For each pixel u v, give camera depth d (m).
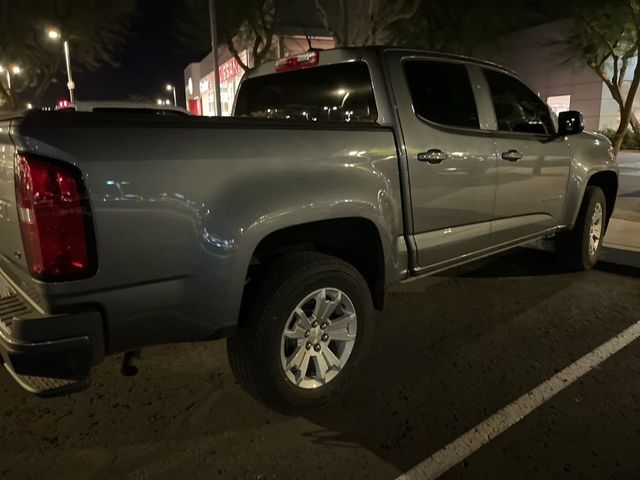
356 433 3.12
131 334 2.59
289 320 3.08
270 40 16.06
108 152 2.39
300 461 2.88
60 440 3.06
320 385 3.26
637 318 4.67
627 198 11.20
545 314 4.80
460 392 3.54
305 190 3.00
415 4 11.84
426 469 2.81
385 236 3.51
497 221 4.49
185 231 2.60
